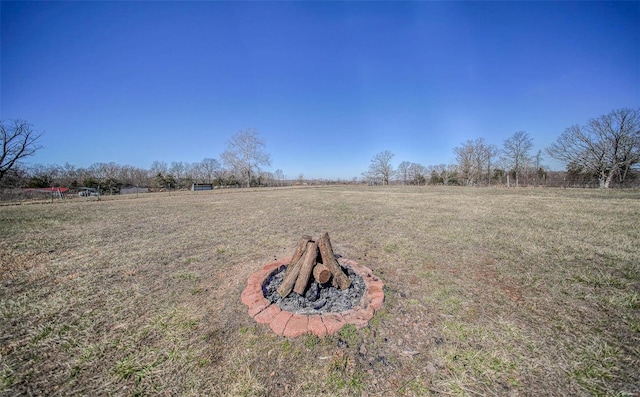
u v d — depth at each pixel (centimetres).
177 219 694
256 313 208
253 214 779
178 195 1806
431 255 362
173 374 150
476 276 287
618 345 169
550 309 215
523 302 227
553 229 498
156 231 539
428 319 202
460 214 712
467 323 196
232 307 223
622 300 227
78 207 1017
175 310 220
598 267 305
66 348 172
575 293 242
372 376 146
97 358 162
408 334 183
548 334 181
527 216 652
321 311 213
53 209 950
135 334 187
